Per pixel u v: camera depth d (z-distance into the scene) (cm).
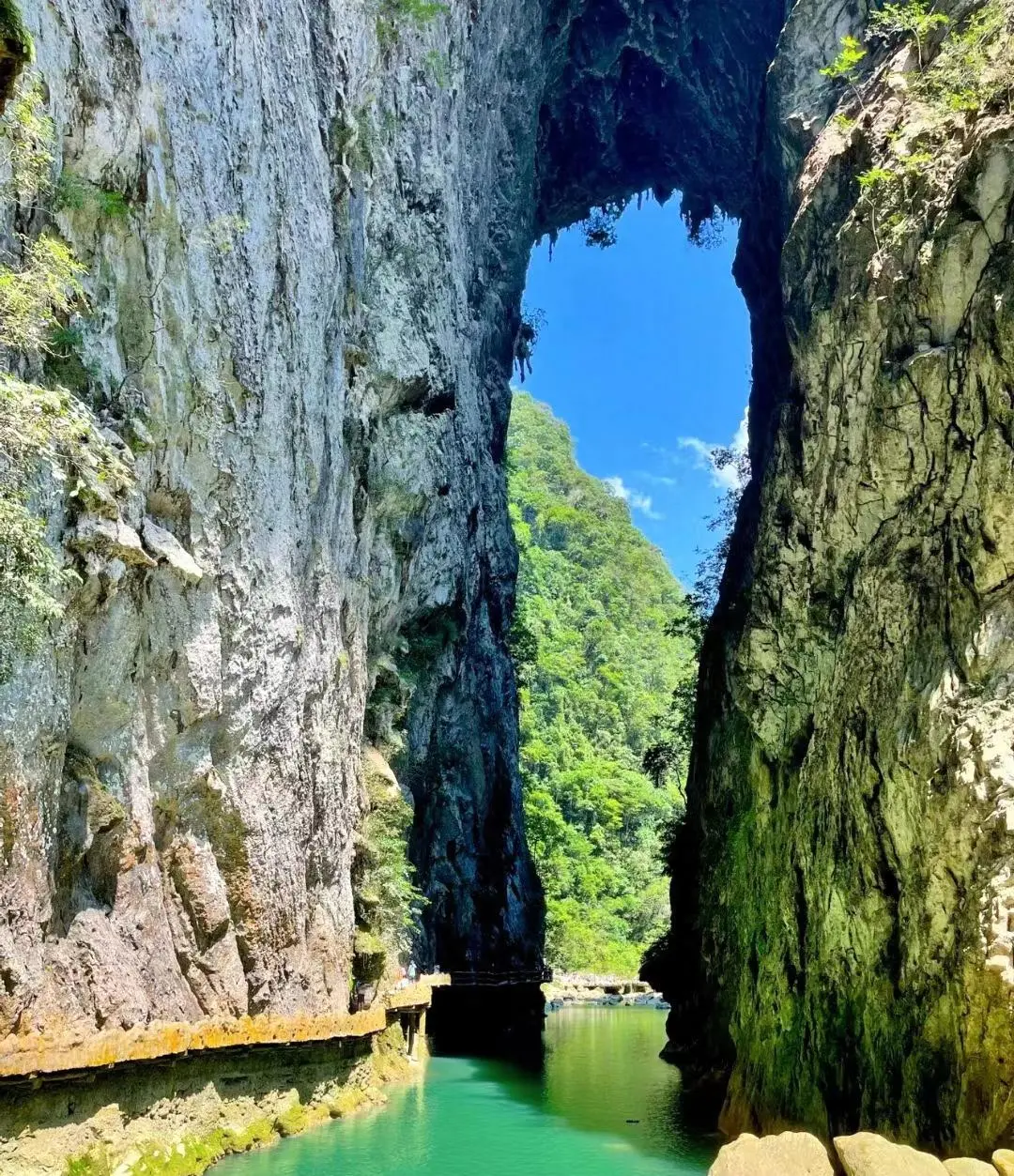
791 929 1546
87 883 1137
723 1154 913
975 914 1060
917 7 1653
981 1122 986
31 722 997
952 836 1127
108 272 1212
